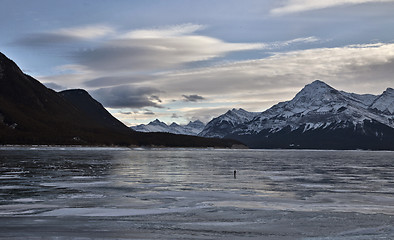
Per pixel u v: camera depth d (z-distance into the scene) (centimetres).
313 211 3384
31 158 11538
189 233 2614
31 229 2675
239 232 2659
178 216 3144
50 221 2930
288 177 6506
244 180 5922
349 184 5497
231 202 3819
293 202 3856
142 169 8031
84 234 2555
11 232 2588
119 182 5466
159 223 2894
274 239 2503
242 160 13138
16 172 6775
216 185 5219
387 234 2647
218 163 10812
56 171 7100
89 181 5547
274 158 15862
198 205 3638
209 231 2675
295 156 19488
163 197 4106
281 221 2991
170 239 2459
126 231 2647
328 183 5603
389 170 8588
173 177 6316
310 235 2611
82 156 13900
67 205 3594
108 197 4075
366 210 3456
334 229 2764
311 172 7756
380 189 4956
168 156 16000
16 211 3303
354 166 10181
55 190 4575
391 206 3684
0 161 9812
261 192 4559
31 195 4178
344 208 3550
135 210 3375
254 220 3019
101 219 3014
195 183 5434
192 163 10650
